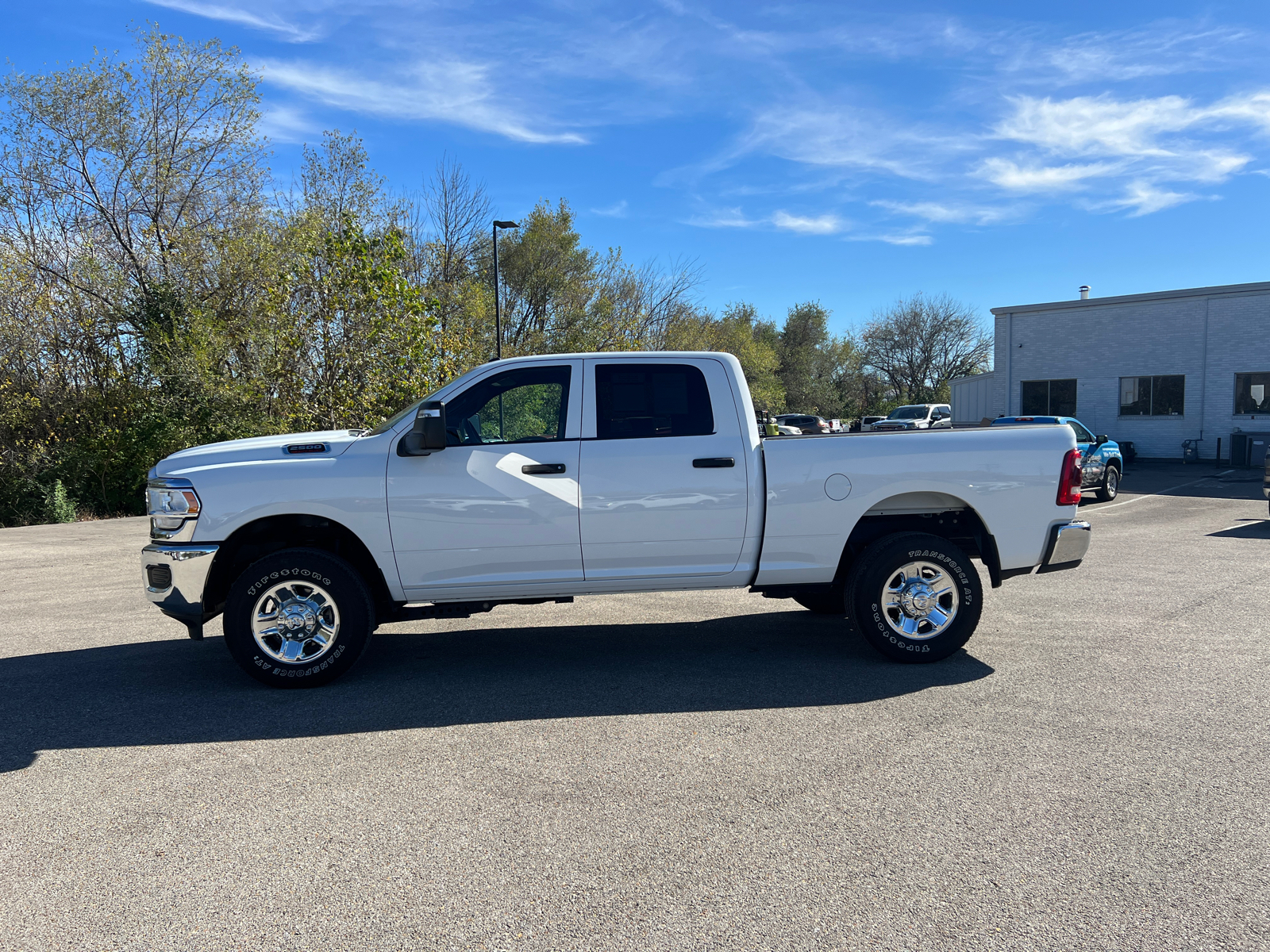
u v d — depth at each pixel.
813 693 4.96
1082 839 3.14
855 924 2.62
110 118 22.23
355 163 24.98
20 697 5.18
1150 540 11.30
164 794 3.70
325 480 5.18
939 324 61.06
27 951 2.56
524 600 5.50
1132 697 4.79
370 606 5.24
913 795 3.55
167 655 6.18
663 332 35.47
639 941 2.55
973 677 5.22
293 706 4.89
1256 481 20.95
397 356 19.67
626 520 5.31
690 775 3.80
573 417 5.39
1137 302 28.64
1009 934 2.56
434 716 4.69
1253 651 5.75
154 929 2.67
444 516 5.22
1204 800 3.46
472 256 32.59
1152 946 2.49
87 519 19.16
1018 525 5.51
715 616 7.16
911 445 5.46
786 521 5.39
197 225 23.03
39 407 20.03
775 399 51.66
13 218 21.73
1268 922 2.60
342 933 2.63
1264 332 26.36
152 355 20.91
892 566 5.41
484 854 3.11
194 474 5.17
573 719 4.59
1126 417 29.11
